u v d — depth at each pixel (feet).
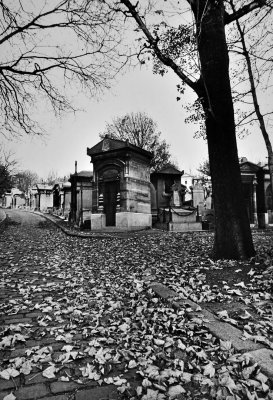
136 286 21.07
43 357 11.31
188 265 25.31
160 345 12.30
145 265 28.43
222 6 26.07
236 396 8.60
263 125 32.22
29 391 9.33
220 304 16.10
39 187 190.49
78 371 10.53
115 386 9.60
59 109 31.99
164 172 97.96
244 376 9.48
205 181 107.65
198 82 26.61
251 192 88.69
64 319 15.65
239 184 25.98
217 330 12.69
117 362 10.97
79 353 11.68
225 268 22.47
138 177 77.92
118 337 13.15
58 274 26.71
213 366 10.43
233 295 17.37
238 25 32.83
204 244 41.06
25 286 22.47
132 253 37.19
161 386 9.25
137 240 51.11
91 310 16.89
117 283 22.89
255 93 33.19
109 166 75.87
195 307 15.44
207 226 80.12
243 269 21.74
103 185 77.51
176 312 15.55
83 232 70.90
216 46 25.89
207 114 26.00
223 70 25.85
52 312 16.69
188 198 128.77
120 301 18.31
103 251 40.88
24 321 15.33
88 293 20.61
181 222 76.13
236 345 11.30
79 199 98.48
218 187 26.05
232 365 10.34
